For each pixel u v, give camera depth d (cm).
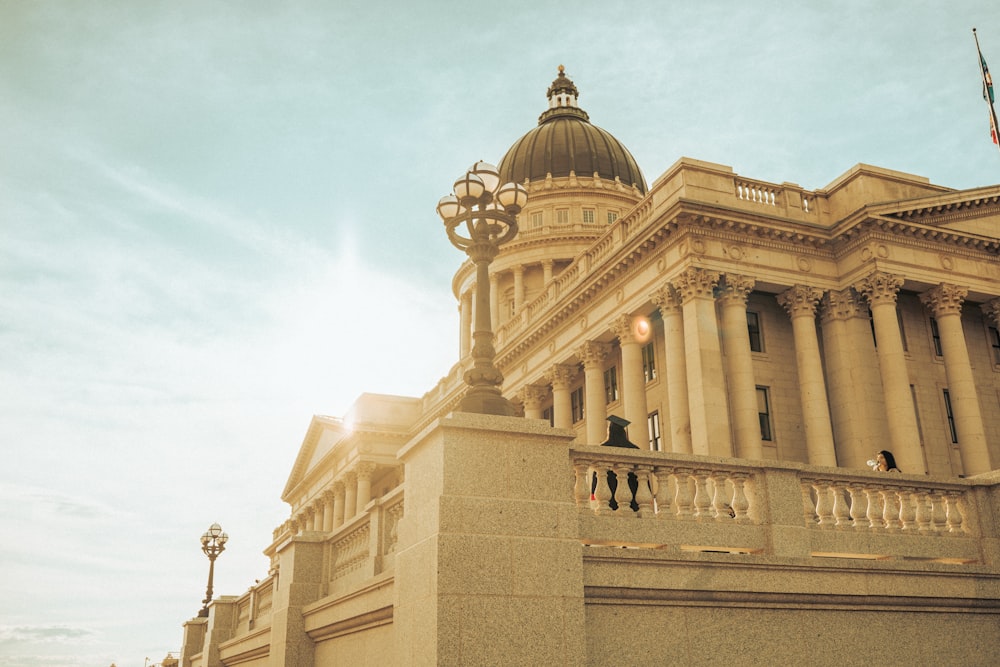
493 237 1598
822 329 3934
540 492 1098
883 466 1812
